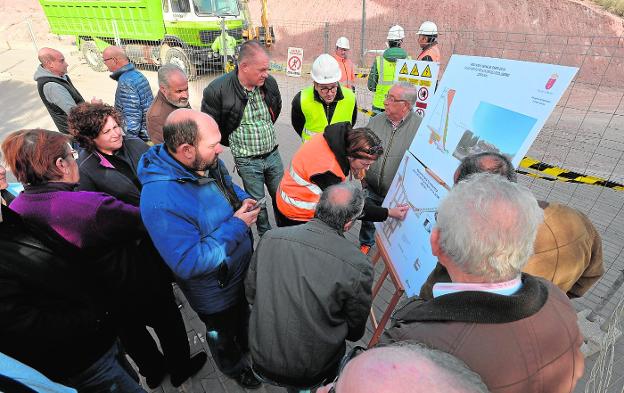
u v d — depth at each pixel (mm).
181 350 2014
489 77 1556
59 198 1314
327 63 2762
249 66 2588
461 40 12391
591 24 12578
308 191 2041
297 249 1386
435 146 1884
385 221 2312
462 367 531
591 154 5535
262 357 1468
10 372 840
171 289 1921
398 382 488
